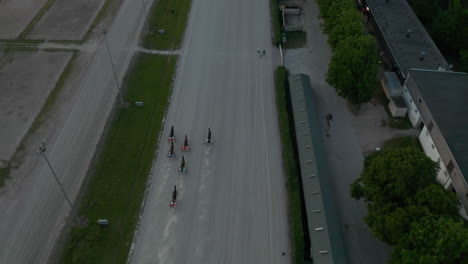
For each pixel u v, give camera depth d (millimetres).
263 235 52188
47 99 71688
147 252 50094
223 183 58531
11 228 51844
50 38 87312
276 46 87000
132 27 91312
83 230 51688
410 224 41844
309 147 60375
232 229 52781
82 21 93250
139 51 84062
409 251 40219
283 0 103812
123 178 58750
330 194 54500
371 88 66375
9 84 74625
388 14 86188
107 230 52125
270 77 78625
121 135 65312
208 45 86625
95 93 73188
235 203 55938
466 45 82812
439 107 61062
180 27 91938
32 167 59594
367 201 52375
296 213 53156
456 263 38750
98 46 85125
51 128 66000
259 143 64812
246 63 81938
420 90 64188
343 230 53469
